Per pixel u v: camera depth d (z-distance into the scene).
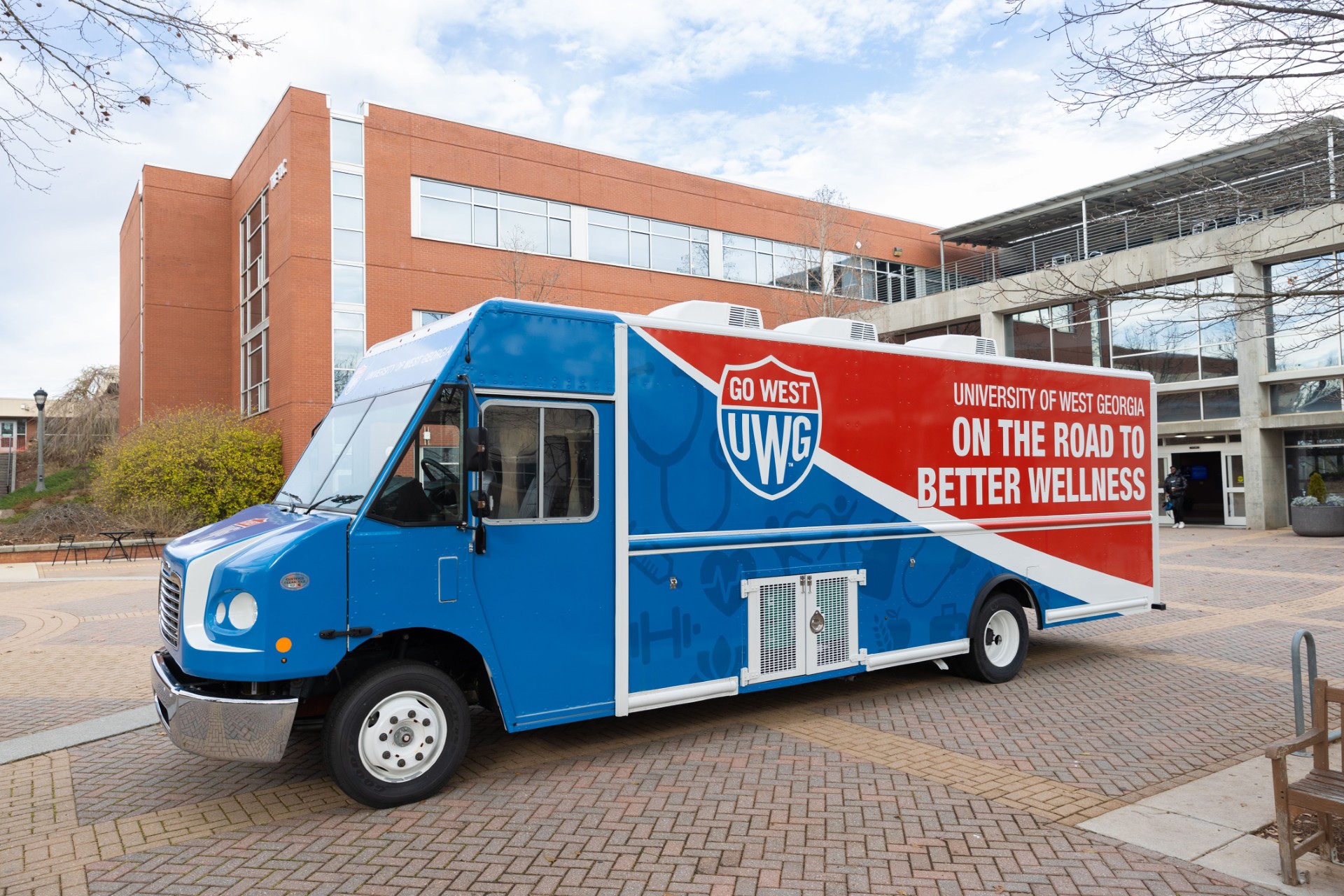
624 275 27.31
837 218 30.42
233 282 28.00
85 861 4.30
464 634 5.16
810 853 4.27
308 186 22.14
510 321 5.43
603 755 5.84
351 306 22.61
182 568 4.83
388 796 4.92
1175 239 21.98
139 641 10.27
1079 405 8.76
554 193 25.97
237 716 4.59
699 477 6.14
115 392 35.78
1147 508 9.36
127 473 21.83
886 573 7.15
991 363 8.04
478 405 5.28
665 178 28.28
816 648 6.68
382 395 5.73
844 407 6.99
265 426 23.67
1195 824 4.59
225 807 5.01
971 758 5.71
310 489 5.80
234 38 4.89
